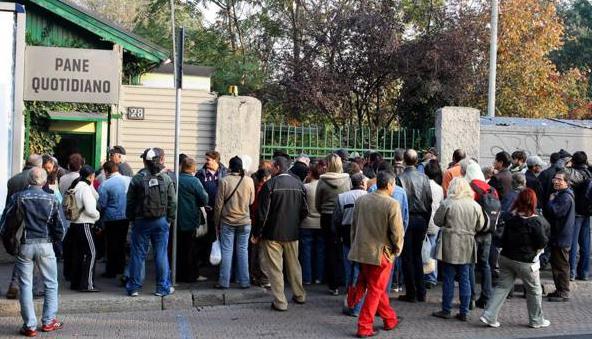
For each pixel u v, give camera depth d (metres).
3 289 9.43
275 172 9.53
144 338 7.65
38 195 7.71
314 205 10.03
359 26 18.88
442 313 8.59
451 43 18.56
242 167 9.72
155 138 12.98
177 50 9.67
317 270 10.30
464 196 8.46
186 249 10.08
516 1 24.44
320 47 19.56
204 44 26.42
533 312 8.16
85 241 9.40
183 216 9.87
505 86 23.83
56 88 11.91
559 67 37.22
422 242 9.38
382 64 18.84
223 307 9.20
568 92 28.83
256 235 8.95
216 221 9.70
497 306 8.20
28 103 13.69
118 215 10.16
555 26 25.75
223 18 26.86
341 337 7.70
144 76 19.64
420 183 9.23
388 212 7.69
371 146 13.61
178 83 9.66
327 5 22.34
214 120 12.89
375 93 19.64
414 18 20.81
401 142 13.85
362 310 7.75
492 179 9.91
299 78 19.11
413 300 9.42
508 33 24.11
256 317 8.62
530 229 7.98
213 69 22.41
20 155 11.51
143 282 10.04
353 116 19.78
